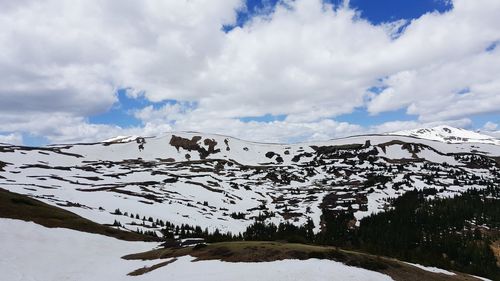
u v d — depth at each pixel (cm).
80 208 17438
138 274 6200
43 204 11919
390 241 19450
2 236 7850
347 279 4741
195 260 6303
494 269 15900
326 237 19162
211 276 5122
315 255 5822
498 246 19225
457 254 17938
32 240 8112
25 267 6512
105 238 9838
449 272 8244
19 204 10731
